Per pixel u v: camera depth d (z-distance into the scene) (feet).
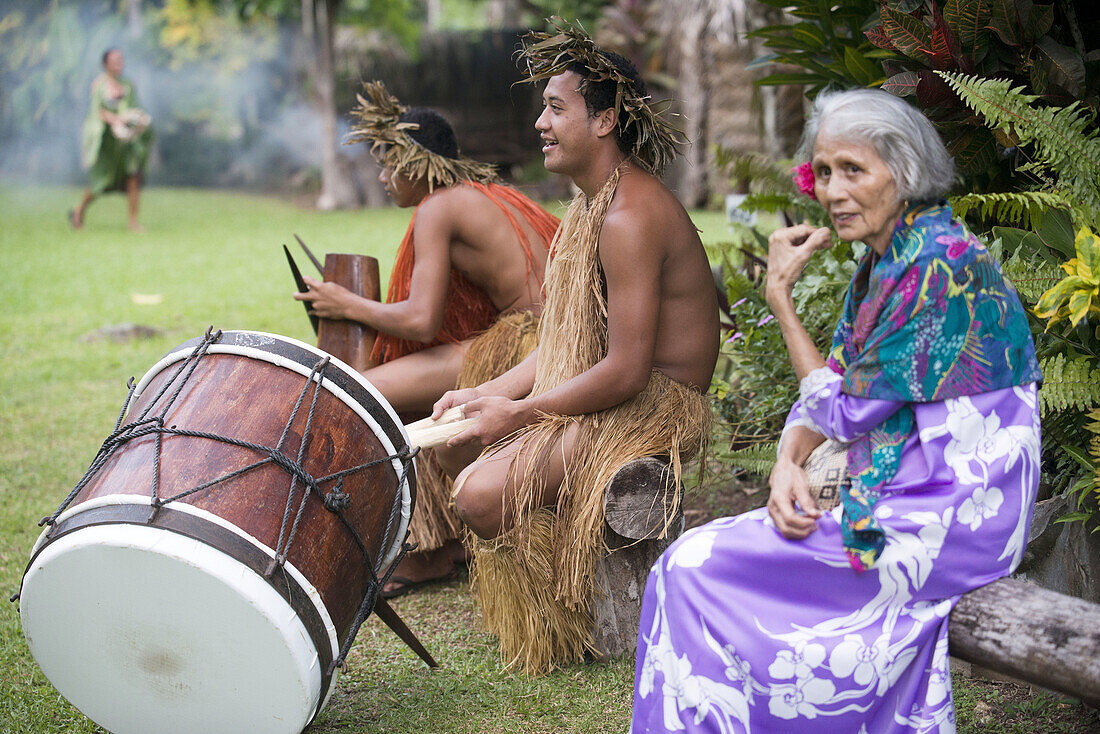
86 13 58.29
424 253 10.91
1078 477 8.46
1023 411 6.33
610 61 8.72
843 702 6.28
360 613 7.77
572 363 9.08
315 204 54.19
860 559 6.18
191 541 6.72
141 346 21.76
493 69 58.59
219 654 6.97
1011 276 7.91
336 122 58.34
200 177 63.16
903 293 6.08
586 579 9.00
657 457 9.05
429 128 11.17
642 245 8.49
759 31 11.56
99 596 6.95
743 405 12.82
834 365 6.70
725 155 13.06
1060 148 8.01
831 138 6.20
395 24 54.80
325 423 7.51
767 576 6.45
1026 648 5.98
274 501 7.11
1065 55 8.84
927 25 9.02
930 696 6.27
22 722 8.43
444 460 10.33
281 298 26.76
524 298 11.10
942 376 6.11
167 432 7.27
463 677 9.12
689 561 6.61
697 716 6.49
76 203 52.44
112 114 40.47
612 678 8.93
